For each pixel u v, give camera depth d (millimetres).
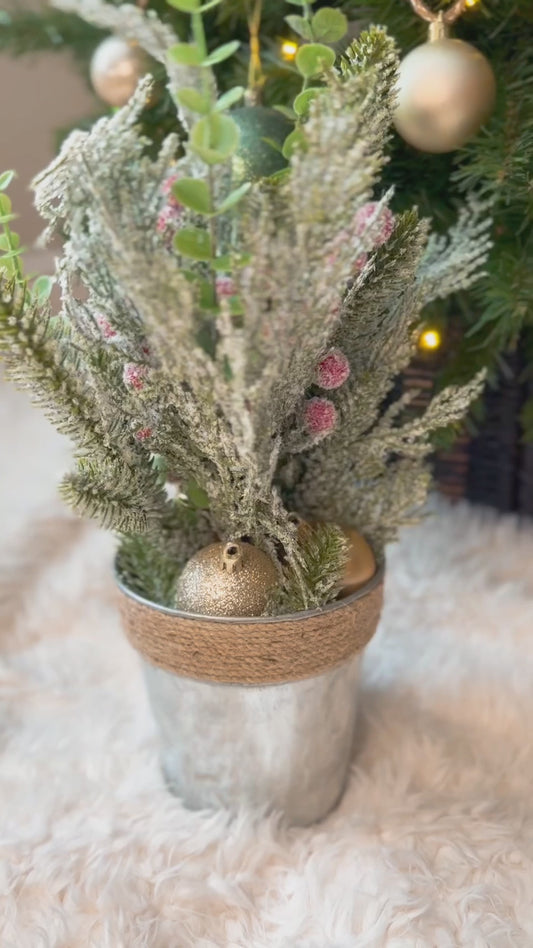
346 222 426
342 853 553
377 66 462
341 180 408
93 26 869
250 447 466
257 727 556
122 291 471
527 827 567
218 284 449
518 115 612
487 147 602
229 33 744
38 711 677
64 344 493
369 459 566
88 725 662
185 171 462
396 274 507
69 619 772
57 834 570
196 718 561
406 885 525
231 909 531
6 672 702
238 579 523
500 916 514
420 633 747
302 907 523
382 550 595
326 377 502
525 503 882
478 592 794
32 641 751
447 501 915
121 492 516
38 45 908
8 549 828
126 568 596
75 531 877
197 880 541
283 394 483
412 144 605
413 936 500
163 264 422
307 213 409
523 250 625
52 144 916
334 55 481
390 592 795
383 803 590
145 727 656
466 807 582
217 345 448
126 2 742
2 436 1081
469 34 664
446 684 685
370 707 663
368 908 514
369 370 539
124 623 570
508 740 643
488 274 580
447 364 751
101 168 442
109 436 499
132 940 506
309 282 430
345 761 603
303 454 561
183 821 575
